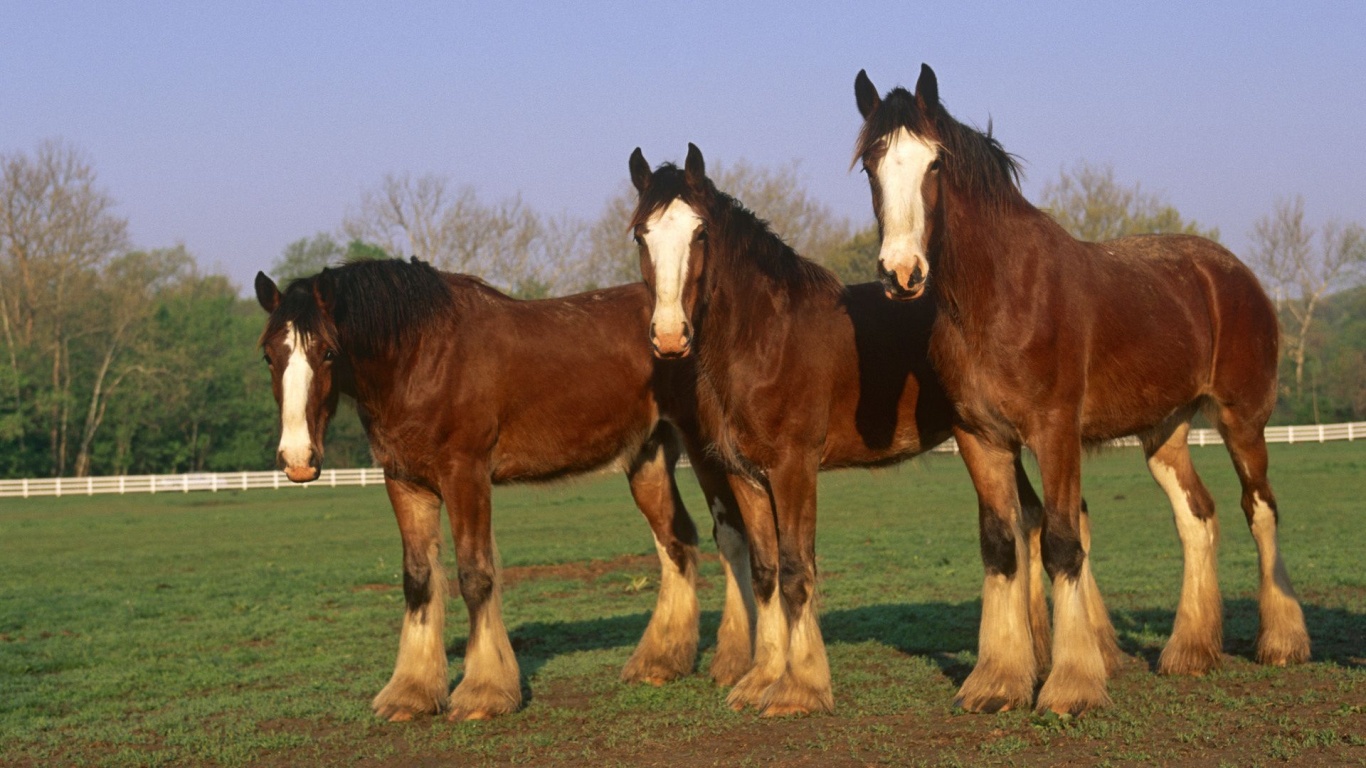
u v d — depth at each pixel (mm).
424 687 6816
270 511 30766
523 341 7199
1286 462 32906
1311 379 56031
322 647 10016
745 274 6473
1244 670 6699
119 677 8773
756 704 6469
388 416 6852
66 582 16156
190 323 55594
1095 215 49375
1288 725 5398
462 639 10102
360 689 7742
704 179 6465
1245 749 5098
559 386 7270
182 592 14594
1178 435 7078
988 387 6035
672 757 5574
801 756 5426
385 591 14234
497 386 7039
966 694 6125
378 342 6719
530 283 46375
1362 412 55062
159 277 68812
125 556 19859
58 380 53688
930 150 5656
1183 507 6988
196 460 55750
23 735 6820
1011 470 6348
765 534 6703
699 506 24969
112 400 53750
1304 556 13180
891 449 6973
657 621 7695
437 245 45156
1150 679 6656
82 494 43531
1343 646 7406
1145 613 9328
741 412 6465
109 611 12961
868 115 5992
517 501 31062
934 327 6254
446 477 6867
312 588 14625
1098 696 5762
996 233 5961
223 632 11094
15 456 50625
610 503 29719
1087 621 5965
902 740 5598
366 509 30719
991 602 6258
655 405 7605
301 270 68938
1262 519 7090
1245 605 9438
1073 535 5945
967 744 5449
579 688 7422
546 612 11492
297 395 6406
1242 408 7090
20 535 25484
